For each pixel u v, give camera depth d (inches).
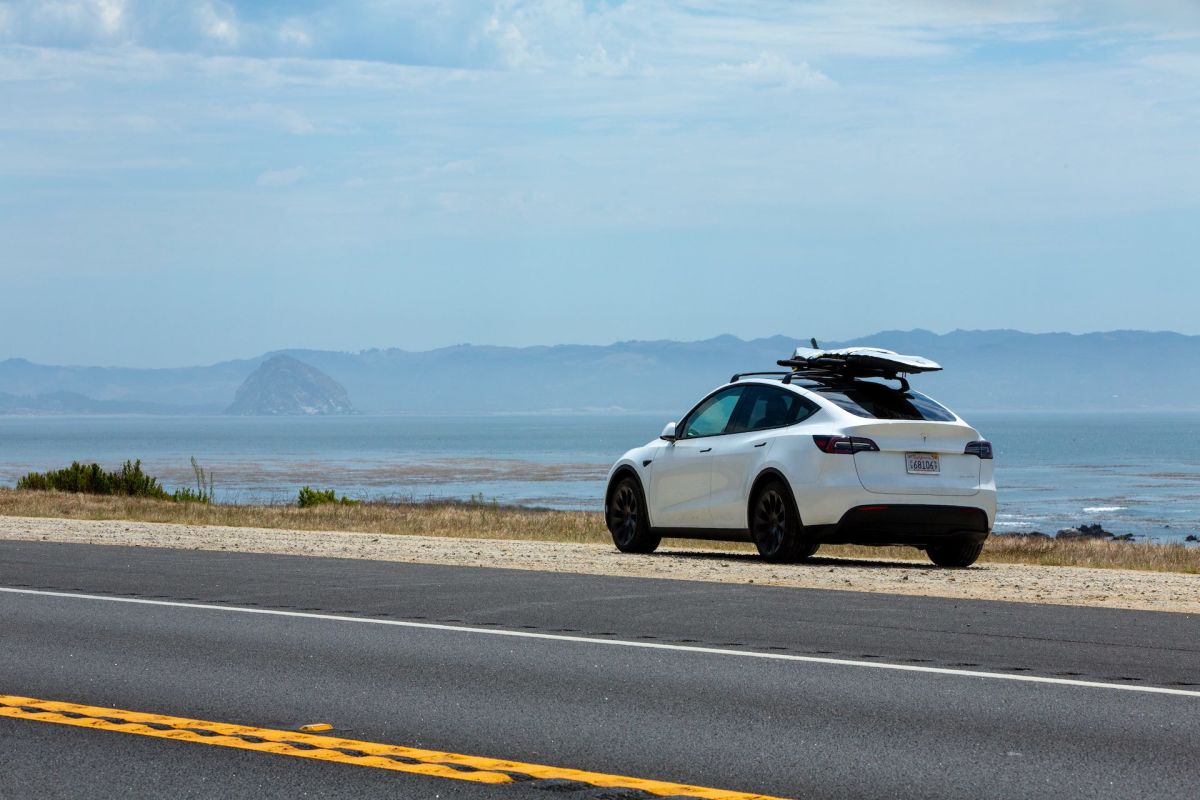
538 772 230.1
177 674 317.4
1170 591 480.7
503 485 3491.6
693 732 259.3
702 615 405.1
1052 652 341.7
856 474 538.9
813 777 227.6
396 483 3577.8
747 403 596.4
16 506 1103.6
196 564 565.3
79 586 483.5
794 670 319.3
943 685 301.7
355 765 234.2
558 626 385.4
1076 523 2431.1
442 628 382.3
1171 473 4554.6
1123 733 257.8
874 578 510.3
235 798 214.7
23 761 237.0
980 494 552.7
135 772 229.6
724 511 585.6
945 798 215.2
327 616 406.6
